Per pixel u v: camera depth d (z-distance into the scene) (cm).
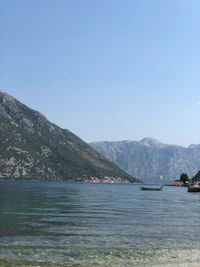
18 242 2397
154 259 2081
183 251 2288
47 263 1931
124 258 2081
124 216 4156
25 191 11056
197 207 6059
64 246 2325
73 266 1891
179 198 9488
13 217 3753
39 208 4966
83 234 2773
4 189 12131
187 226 3372
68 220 3650
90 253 2166
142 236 2742
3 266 1852
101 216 4106
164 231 3011
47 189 14012
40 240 2489
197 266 1975
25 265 1883
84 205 5859
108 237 2669
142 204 6525
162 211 5009
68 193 11006
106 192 13250
